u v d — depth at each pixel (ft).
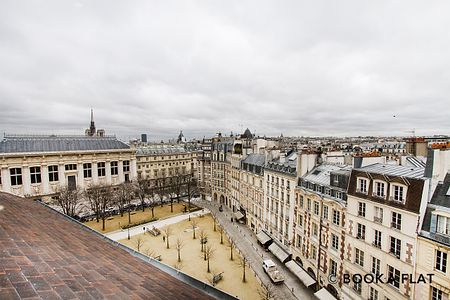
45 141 288.51
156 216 298.76
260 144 276.00
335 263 131.95
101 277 27.86
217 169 368.27
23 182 262.06
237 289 153.17
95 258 35.19
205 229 257.34
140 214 306.76
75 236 45.42
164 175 418.51
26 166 263.08
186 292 31.78
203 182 405.39
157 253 203.00
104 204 268.62
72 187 278.87
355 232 116.47
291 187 175.11
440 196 87.25
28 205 67.51
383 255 102.73
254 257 193.26
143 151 424.87
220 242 224.12
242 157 286.05
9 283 20.06
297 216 167.12
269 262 170.09
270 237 207.92
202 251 204.03
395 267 97.91
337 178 133.39
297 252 167.63
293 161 190.49
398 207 96.17
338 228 128.47
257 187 235.81
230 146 343.87
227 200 347.77
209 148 413.18
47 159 276.41
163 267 43.06
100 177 318.45
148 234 243.19
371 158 124.06
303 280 150.30
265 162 222.69
